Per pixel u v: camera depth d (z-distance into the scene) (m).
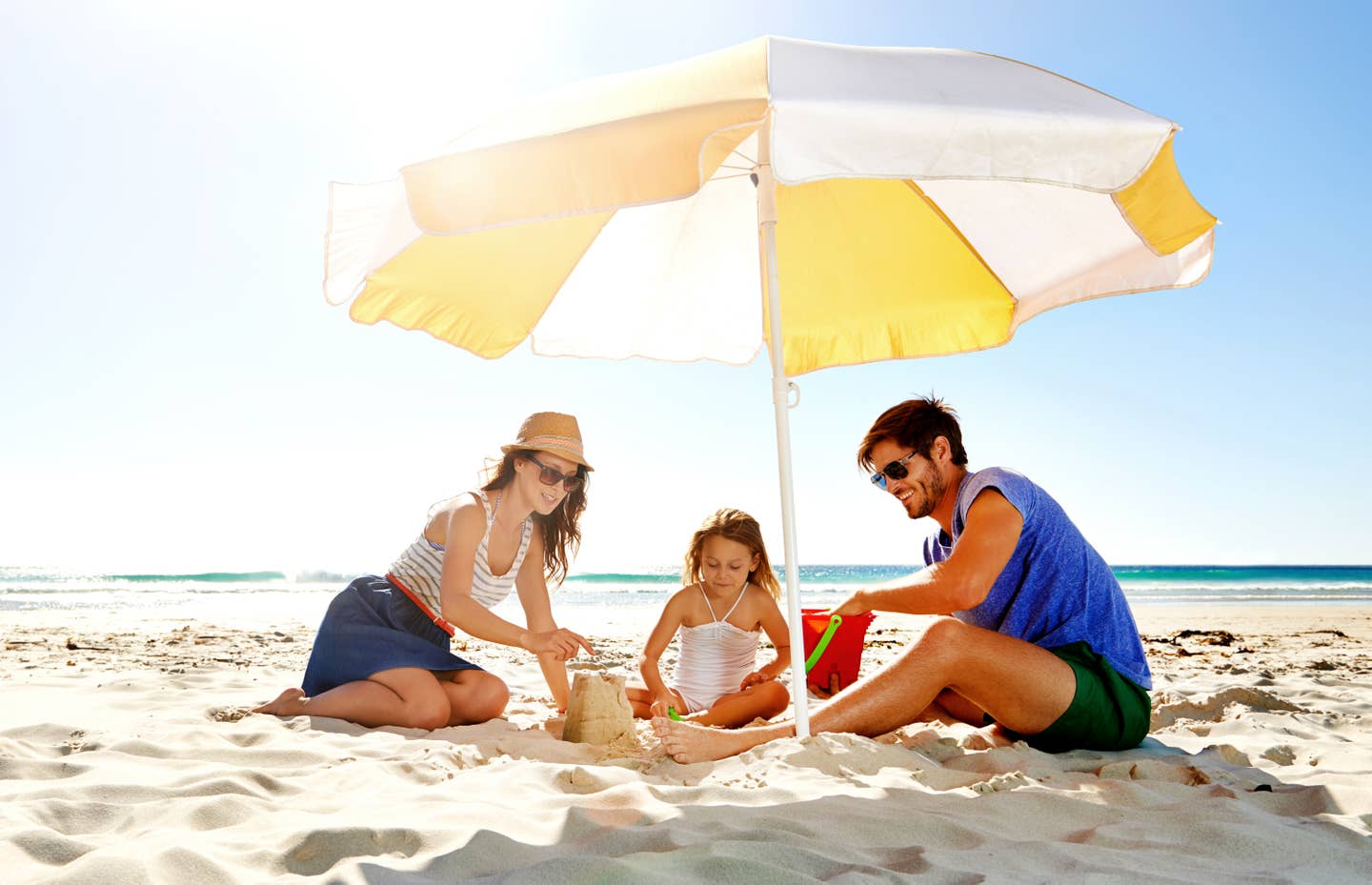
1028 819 1.90
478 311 3.07
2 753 2.33
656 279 3.50
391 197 2.37
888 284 3.40
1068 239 3.01
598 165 1.96
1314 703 3.91
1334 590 27.03
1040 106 2.09
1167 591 26.81
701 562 3.96
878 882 1.42
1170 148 2.25
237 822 1.80
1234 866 1.60
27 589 22.59
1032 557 2.59
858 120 1.92
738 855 1.53
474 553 3.05
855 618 3.74
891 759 2.31
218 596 18.75
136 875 1.40
